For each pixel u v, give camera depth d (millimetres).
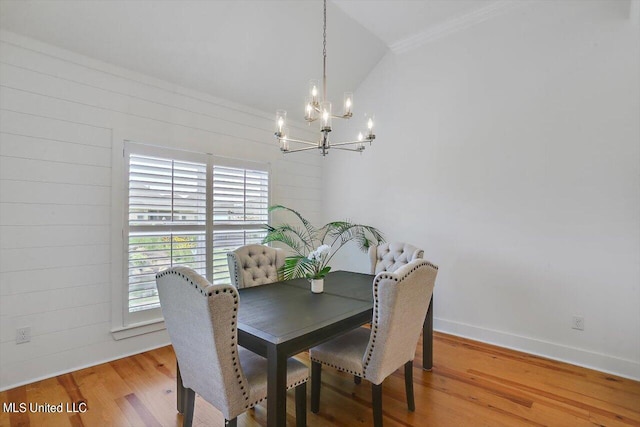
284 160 4367
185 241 3312
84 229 2707
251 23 3090
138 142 3006
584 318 2838
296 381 1760
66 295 2617
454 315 3578
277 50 3463
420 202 3867
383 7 3295
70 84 2637
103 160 2803
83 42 2615
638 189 2621
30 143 2455
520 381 2545
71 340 2643
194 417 2078
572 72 2906
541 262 3049
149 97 3078
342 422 2031
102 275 2799
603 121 2762
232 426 1526
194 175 3396
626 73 2670
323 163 4930
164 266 3152
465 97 3527
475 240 3443
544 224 3037
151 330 3084
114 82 2867
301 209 4625
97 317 2771
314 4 3197
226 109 3691
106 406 2174
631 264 2648
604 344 2746
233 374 1496
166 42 2887
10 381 2375
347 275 3129
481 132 3414
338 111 4691
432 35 3727
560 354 2936
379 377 1812
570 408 2186
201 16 2834
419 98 3883
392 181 4133
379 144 4273
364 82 4438
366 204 4410
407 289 1752
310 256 2484
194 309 1444
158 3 2613
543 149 3047
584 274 2842
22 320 2422
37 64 2486
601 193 2768
